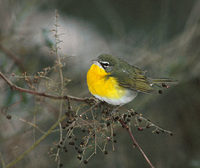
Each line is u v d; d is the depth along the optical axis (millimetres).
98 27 13195
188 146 12156
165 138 12008
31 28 10367
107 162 11039
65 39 11844
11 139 8031
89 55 12094
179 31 13492
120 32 12969
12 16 10000
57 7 12336
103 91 8562
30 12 10531
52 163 9688
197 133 12219
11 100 8070
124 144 11570
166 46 12562
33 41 9328
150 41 12781
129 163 11305
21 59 9047
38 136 9227
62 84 6363
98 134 6391
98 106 6773
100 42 12711
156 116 12305
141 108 12070
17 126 8555
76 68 11633
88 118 6918
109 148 11219
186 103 12539
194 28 12273
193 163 11352
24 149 8148
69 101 6438
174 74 12172
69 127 6141
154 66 12352
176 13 13617
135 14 13797
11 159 7820
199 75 12523
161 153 11766
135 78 9250
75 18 13031
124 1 13992
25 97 7855
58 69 6547
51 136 9844
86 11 13297
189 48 12641
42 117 9664
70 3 13117
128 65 9562
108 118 6465
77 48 11859
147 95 12164
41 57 10164
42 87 6738
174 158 11750
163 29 12836
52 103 8141
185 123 12398
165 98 12625
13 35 9250
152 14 13719
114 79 8664
